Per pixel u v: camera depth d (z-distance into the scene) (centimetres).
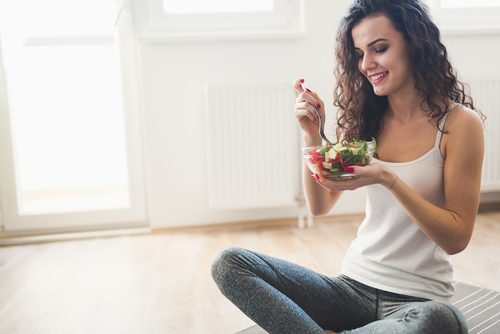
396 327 98
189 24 275
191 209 283
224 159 270
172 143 278
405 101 118
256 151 271
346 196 291
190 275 214
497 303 173
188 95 276
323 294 120
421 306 98
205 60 274
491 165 284
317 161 107
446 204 111
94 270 225
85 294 198
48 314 181
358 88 126
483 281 194
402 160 118
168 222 283
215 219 285
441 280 114
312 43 278
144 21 273
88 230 285
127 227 287
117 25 272
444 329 95
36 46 349
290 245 249
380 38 112
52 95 372
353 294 120
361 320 120
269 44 277
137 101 279
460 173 109
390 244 117
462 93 121
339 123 136
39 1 275
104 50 370
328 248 243
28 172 377
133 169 284
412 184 114
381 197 116
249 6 279
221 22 277
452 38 285
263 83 267
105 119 380
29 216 279
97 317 177
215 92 265
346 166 105
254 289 111
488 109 280
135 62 276
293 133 272
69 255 248
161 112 275
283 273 118
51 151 378
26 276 221
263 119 269
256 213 288
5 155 274
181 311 179
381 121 127
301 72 280
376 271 117
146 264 230
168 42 270
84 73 372
